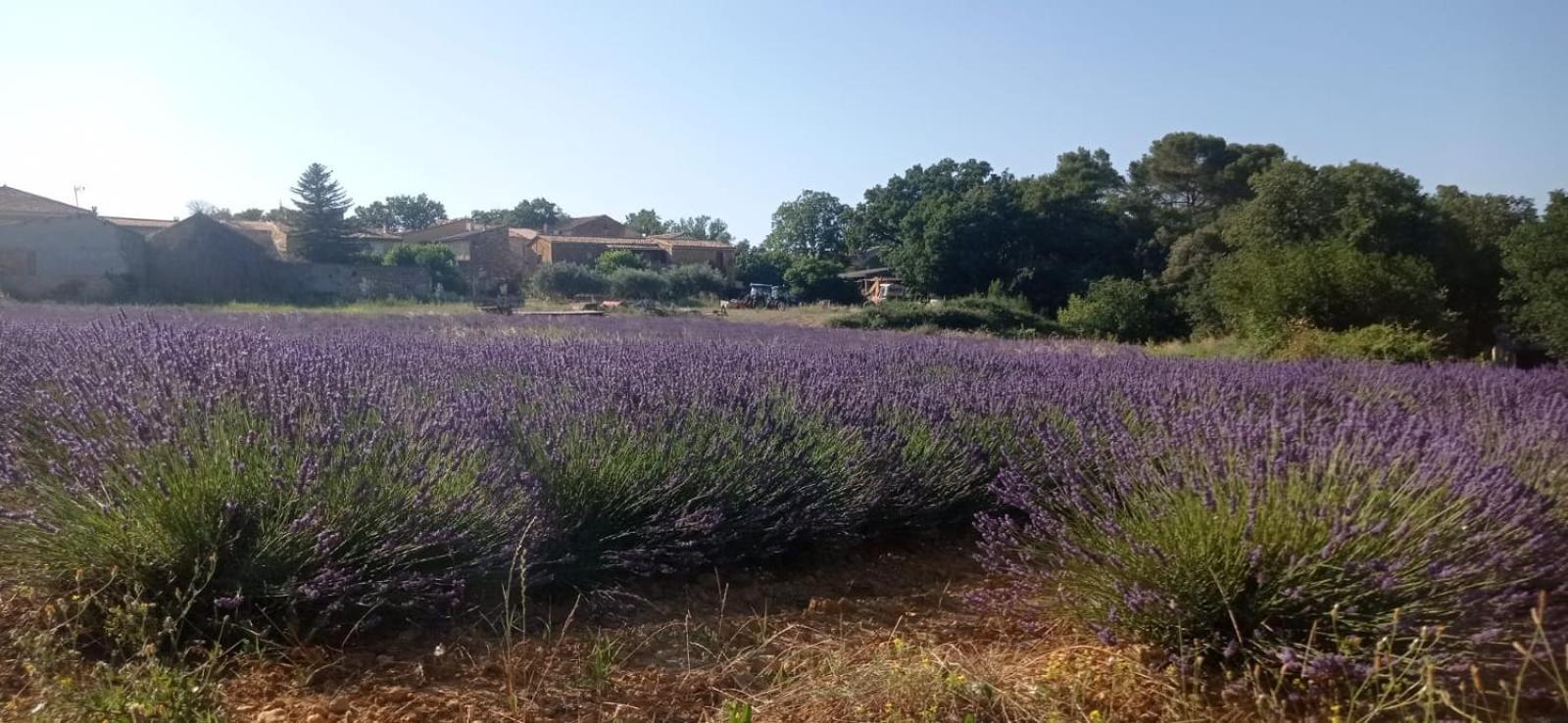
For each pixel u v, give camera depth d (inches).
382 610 137.1
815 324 1312.7
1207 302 1380.4
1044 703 118.3
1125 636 135.3
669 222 5241.1
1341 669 116.3
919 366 362.3
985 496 214.2
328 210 1956.2
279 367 181.8
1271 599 125.2
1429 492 136.5
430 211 4852.4
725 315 1467.8
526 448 165.2
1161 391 283.1
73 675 110.7
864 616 157.1
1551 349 1058.1
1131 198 2449.6
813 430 204.4
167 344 195.8
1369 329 797.2
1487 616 126.1
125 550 125.0
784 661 131.0
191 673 110.7
